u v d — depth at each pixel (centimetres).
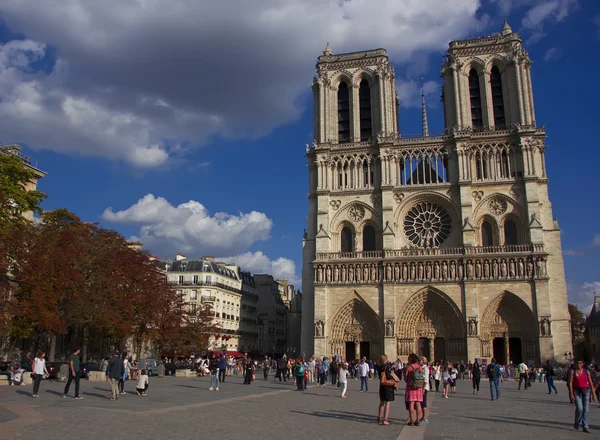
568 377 3012
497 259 10619
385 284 11025
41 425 2691
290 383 7512
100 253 8300
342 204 11888
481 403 4800
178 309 10700
